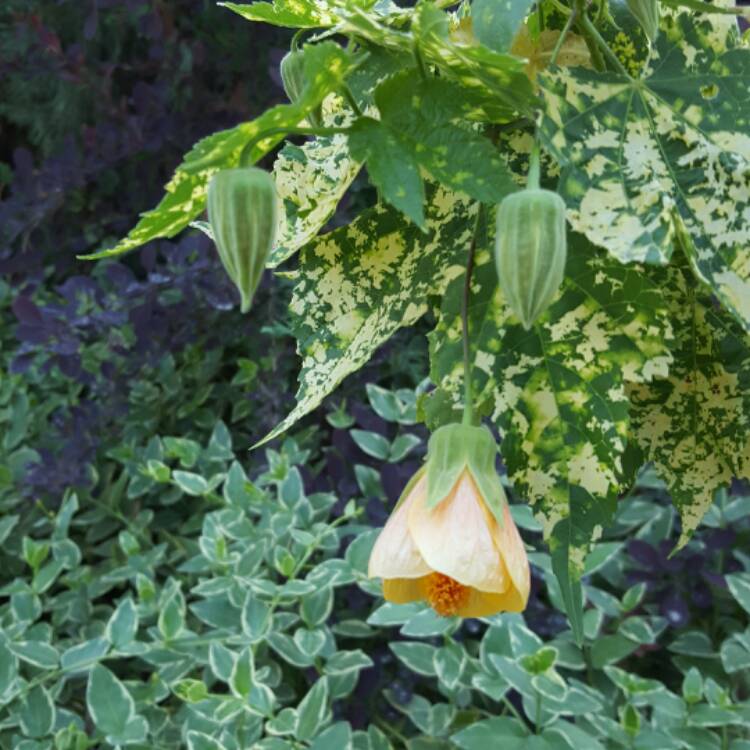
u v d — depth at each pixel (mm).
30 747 1104
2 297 2000
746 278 369
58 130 2264
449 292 425
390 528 435
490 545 414
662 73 388
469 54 363
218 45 1973
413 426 1494
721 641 1381
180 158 1977
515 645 1086
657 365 401
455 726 1211
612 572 1376
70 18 2203
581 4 398
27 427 1788
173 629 1154
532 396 409
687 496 479
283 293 1648
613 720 1132
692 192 375
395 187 360
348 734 1019
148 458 1552
